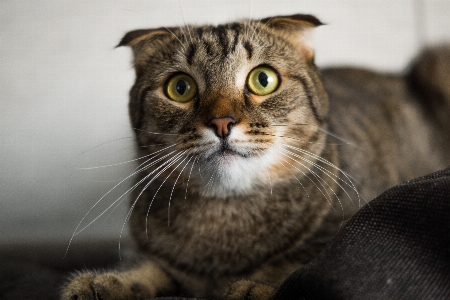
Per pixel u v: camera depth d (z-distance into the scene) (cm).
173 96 34
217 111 31
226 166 32
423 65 50
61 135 50
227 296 29
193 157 32
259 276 32
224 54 33
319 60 56
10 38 49
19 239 47
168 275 35
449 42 54
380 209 24
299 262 33
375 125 44
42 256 42
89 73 50
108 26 50
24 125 49
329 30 55
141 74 36
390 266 23
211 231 34
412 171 45
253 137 32
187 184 33
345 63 56
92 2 50
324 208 35
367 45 56
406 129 46
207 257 34
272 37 35
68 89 50
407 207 24
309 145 35
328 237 33
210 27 36
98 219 45
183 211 34
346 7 55
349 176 37
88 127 50
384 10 55
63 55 50
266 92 33
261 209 34
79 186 49
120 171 43
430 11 56
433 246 23
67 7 50
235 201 34
